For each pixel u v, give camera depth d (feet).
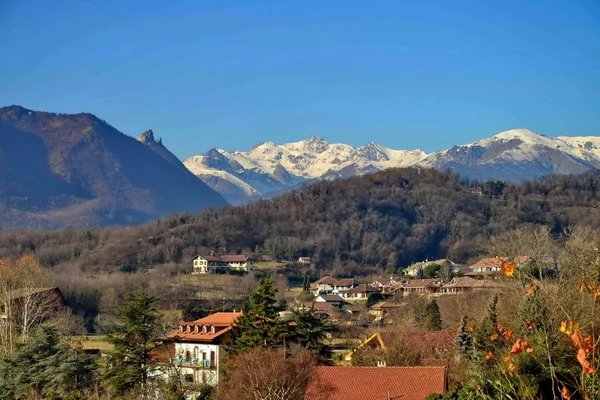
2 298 283.59
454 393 113.19
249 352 185.98
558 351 87.81
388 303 414.21
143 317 204.44
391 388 144.87
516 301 162.61
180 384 181.06
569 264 160.25
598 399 55.26
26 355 211.41
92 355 220.43
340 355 226.38
